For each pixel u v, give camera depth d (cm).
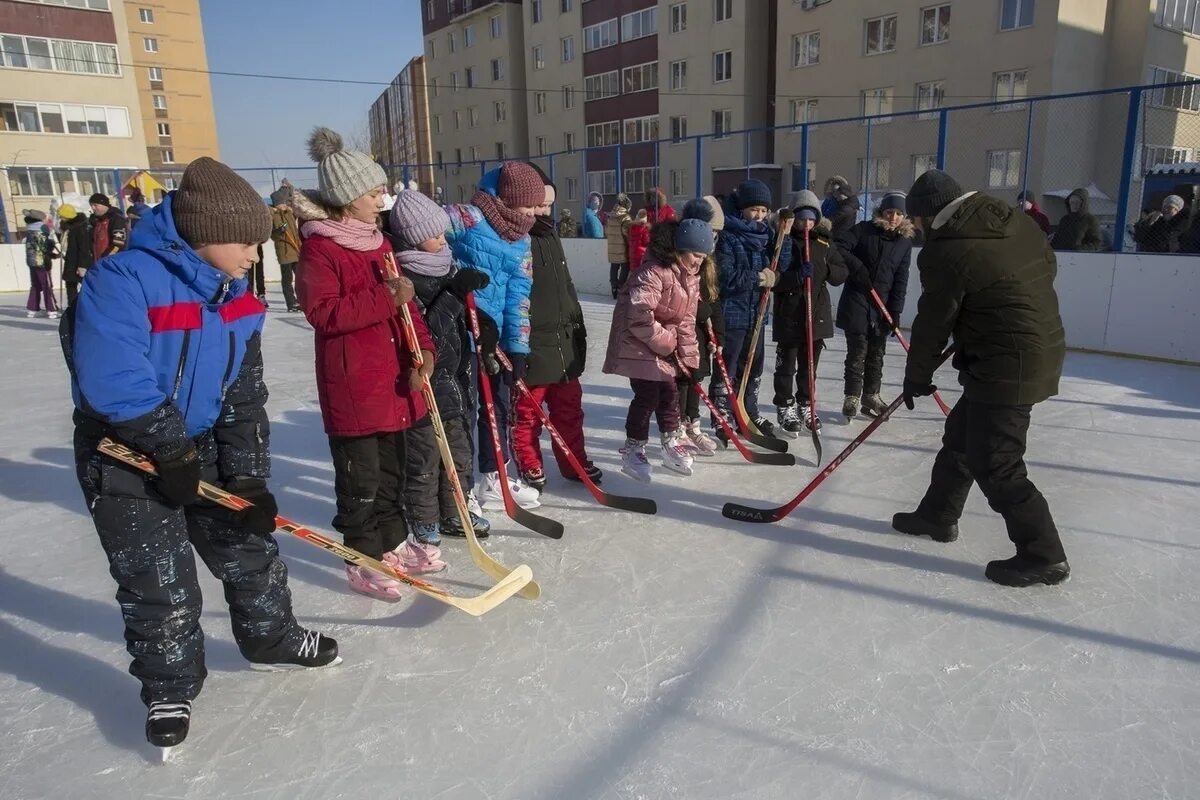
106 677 241
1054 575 281
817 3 2103
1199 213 725
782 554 313
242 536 218
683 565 305
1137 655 242
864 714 217
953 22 1867
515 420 375
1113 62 1848
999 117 1590
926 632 256
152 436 179
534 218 330
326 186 245
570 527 343
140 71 5459
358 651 251
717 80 2444
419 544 302
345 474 264
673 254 373
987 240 269
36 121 2683
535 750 204
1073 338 723
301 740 210
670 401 407
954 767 196
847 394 493
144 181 1457
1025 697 223
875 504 363
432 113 3834
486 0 3291
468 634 259
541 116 3170
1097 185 1518
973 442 283
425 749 206
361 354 252
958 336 284
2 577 304
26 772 199
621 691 228
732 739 207
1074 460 417
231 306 198
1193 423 484
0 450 464
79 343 174
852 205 653
